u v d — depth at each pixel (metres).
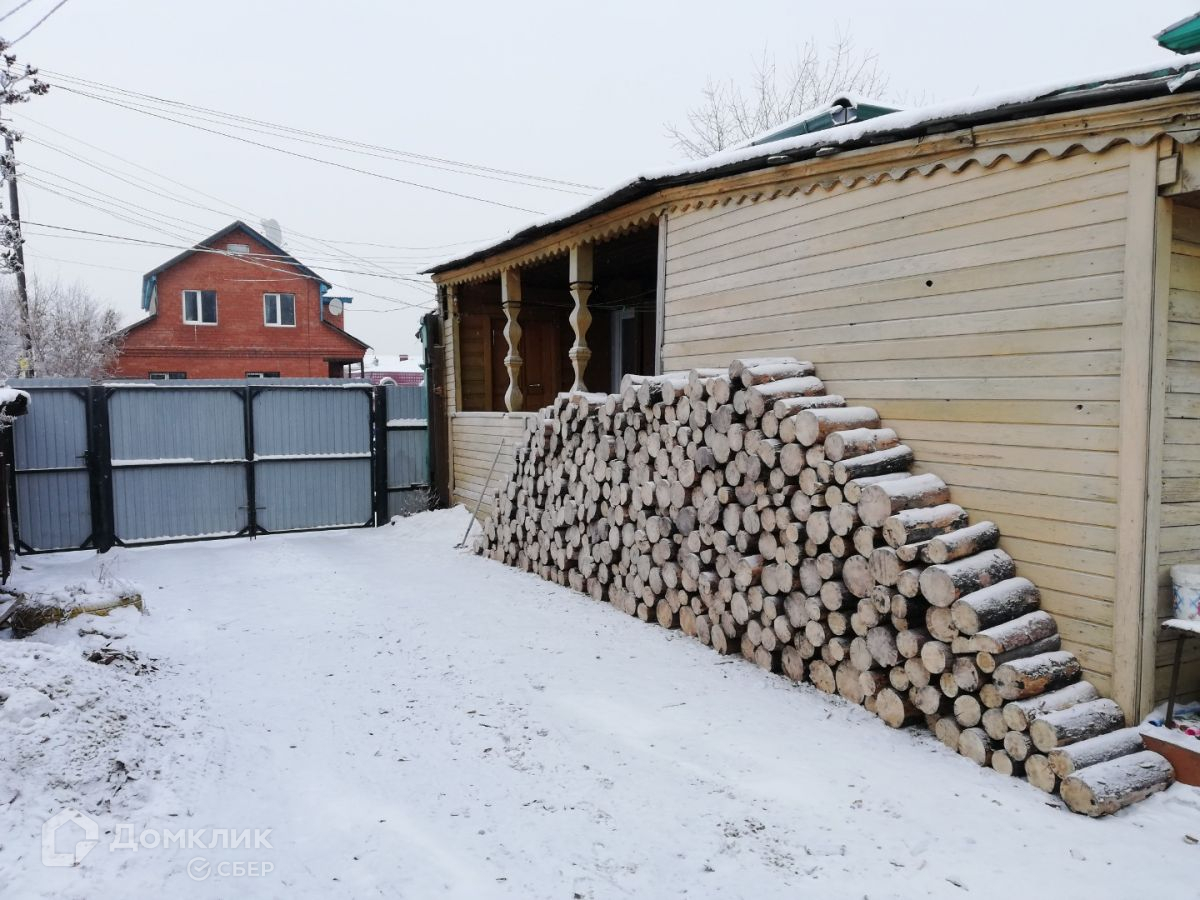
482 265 9.24
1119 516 3.22
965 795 3.05
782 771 3.27
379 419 9.99
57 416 8.06
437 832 2.79
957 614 3.38
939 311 4.04
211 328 22.88
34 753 2.88
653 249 8.50
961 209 3.92
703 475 4.91
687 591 5.13
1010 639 3.26
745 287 5.42
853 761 3.36
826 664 4.11
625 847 2.71
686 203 5.97
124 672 4.07
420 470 10.41
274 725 3.73
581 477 6.31
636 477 5.59
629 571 5.73
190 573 7.28
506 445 8.93
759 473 4.45
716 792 3.10
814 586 4.13
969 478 3.88
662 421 5.35
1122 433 3.21
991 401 3.77
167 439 8.70
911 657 3.60
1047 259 3.52
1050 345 3.50
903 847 2.71
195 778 3.10
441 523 9.45
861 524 3.87
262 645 5.02
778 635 4.36
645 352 11.30
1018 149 3.61
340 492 9.78
